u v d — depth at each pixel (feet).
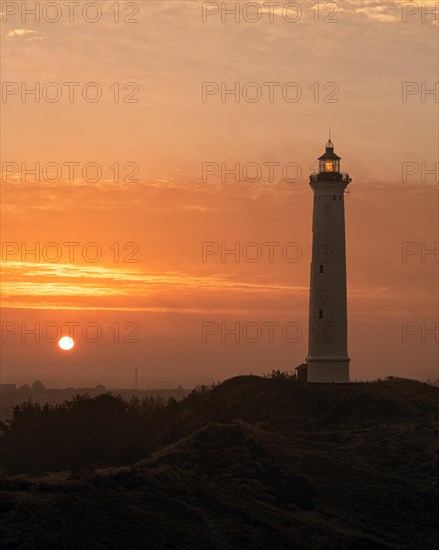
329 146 378.12
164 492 226.38
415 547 230.27
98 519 197.16
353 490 264.11
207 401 340.18
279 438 302.86
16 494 201.57
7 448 323.98
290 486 259.60
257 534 211.82
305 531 225.76
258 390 342.03
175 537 200.03
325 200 367.66
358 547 221.66
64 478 284.20
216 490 242.78
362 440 304.09
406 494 262.26
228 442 286.87
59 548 178.91
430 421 314.76
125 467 285.02
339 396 334.24
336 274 366.43
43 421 338.95
